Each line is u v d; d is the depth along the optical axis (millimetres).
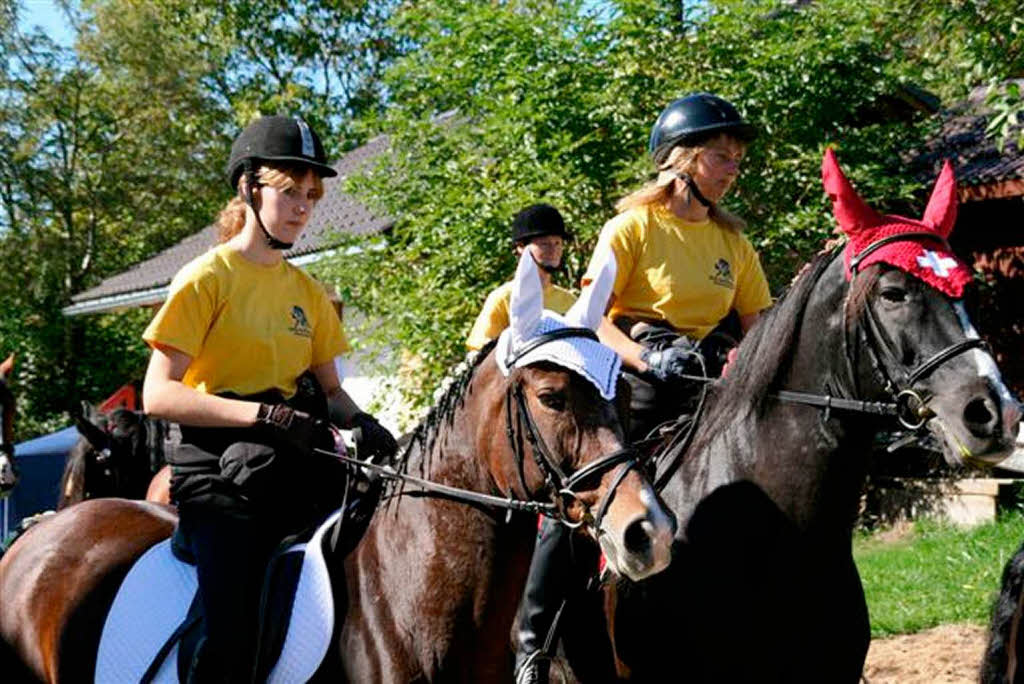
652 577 3811
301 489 3740
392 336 11531
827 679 3703
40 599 4055
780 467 3736
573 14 11086
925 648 7215
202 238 22391
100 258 28125
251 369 3746
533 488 3166
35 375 25016
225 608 3471
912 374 3428
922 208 12344
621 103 10586
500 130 10719
